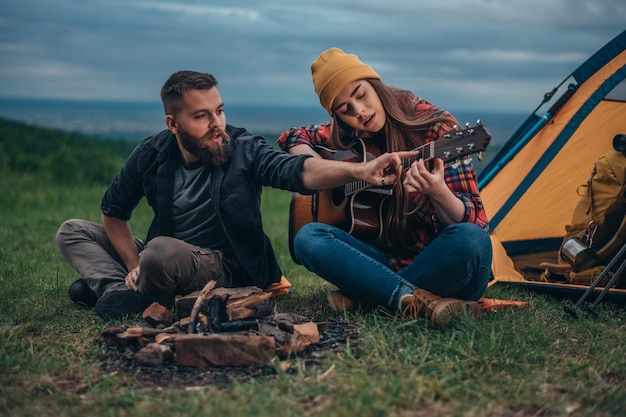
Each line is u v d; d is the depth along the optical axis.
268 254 3.99
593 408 2.51
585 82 4.68
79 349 3.23
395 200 3.63
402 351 3.05
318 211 3.83
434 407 2.51
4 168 16.39
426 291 3.43
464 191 3.54
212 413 2.45
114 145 22.69
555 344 3.21
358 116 3.54
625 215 4.09
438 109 3.68
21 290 4.37
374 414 2.43
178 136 3.64
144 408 2.53
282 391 2.68
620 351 3.09
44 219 8.87
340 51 3.66
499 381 2.77
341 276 3.53
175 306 3.42
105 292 3.78
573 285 4.13
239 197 3.69
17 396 2.67
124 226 4.06
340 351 3.12
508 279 4.49
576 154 4.65
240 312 3.26
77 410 2.54
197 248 3.71
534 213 4.75
